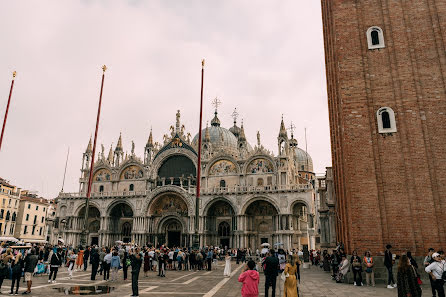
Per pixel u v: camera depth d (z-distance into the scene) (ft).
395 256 74.28
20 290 67.05
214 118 360.07
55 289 69.26
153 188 259.80
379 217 77.30
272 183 233.76
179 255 124.06
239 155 287.07
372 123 83.61
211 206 241.76
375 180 79.51
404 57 86.07
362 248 77.00
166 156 269.23
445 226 75.20
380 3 91.15
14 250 107.65
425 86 83.87
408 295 42.37
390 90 84.84
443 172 78.23
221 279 91.81
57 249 101.96
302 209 263.08
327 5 124.16
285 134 241.76
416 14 88.63
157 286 76.07
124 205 269.03
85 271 110.32
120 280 87.45
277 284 81.76
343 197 96.73
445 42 85.20
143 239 242.99
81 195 272.10
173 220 248.93
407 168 79.15
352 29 90.63
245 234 223.10
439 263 50.80
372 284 72.23
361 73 86.99
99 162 283.18
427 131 80.89
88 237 268.62
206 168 251.60
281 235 215.72
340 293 62.54
